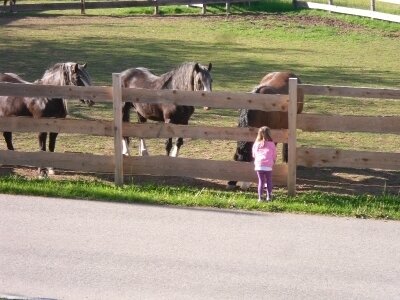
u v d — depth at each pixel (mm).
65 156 11797
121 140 11641
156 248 8977
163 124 11609
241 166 11414
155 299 7590
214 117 17484
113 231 9516
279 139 11273
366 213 10461
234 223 9930
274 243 9234
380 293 7852
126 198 10789
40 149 12789
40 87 11891
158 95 11578
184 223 9883
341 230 9766
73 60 24500
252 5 39406
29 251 8805
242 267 8461
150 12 38094
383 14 35562
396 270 8461
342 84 22016
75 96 11820
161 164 11578
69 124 11836
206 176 11508
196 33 32156
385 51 29234
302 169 13578
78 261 8531
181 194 11094
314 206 10641
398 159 11219
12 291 7703
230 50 28156
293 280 8141
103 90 11664
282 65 25188
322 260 8719
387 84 22250
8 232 9414
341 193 12031
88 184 11594
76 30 31594
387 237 9531
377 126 11289
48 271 8234
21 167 13055
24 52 25703
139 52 26641
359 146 15281
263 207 10578
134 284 7938
